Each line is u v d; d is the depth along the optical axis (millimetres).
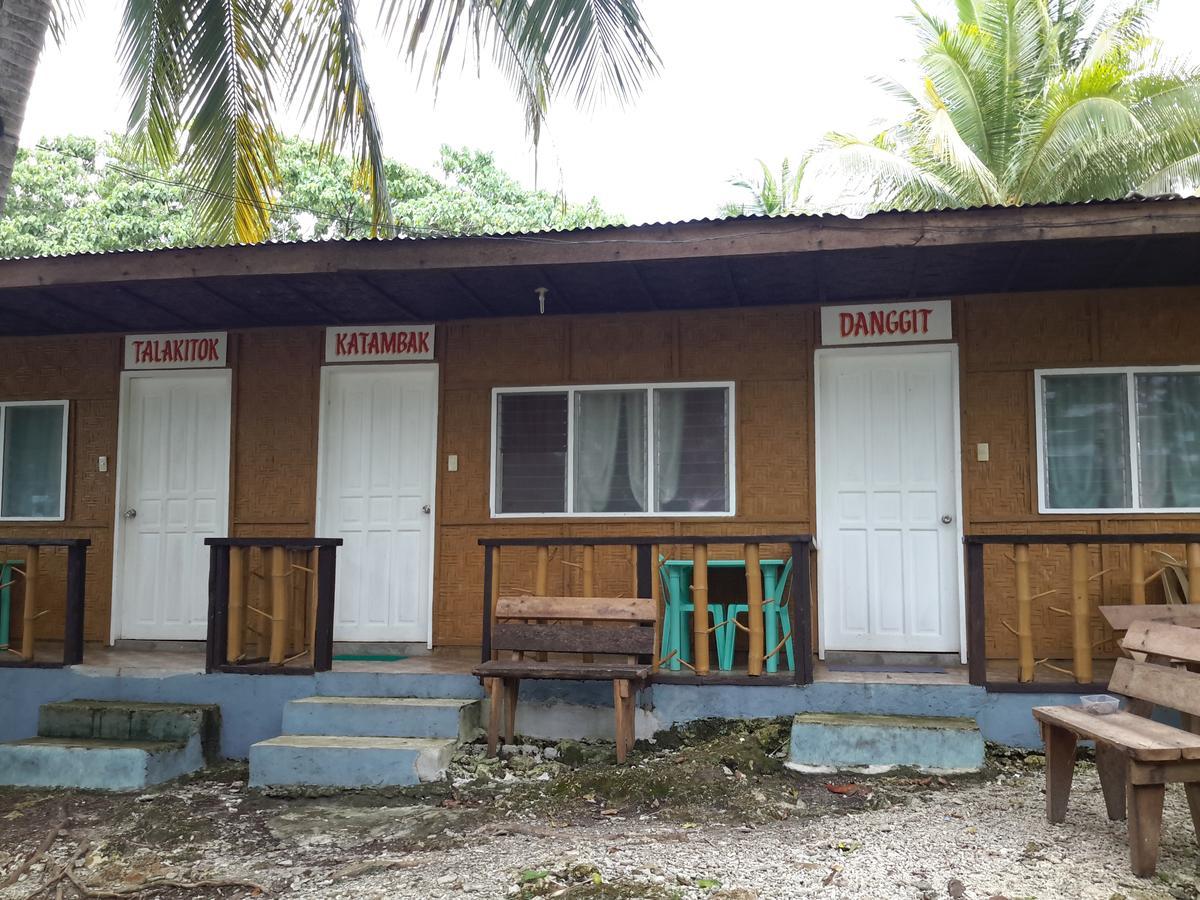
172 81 7984
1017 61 16734
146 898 4375
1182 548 6984
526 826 4980
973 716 5945
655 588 6348
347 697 6609
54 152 20047
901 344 7465
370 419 8297
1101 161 15242
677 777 5348
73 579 7160
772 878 4137
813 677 6316
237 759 6668
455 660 7488
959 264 6648
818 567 7504
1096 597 7109
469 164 23031
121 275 6793
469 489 8016
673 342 7812
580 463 7906
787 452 7590
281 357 8391
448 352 8141
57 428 8695
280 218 19016
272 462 8336
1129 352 7164
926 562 7406
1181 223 5695
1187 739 4059
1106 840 4418
